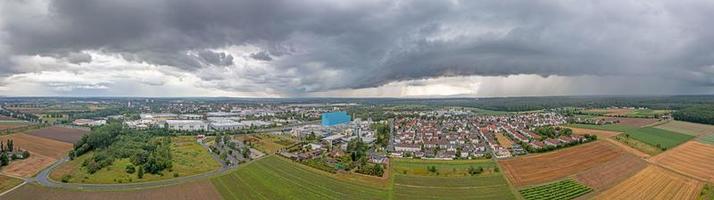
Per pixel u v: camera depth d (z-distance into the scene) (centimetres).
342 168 19888
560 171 19125
